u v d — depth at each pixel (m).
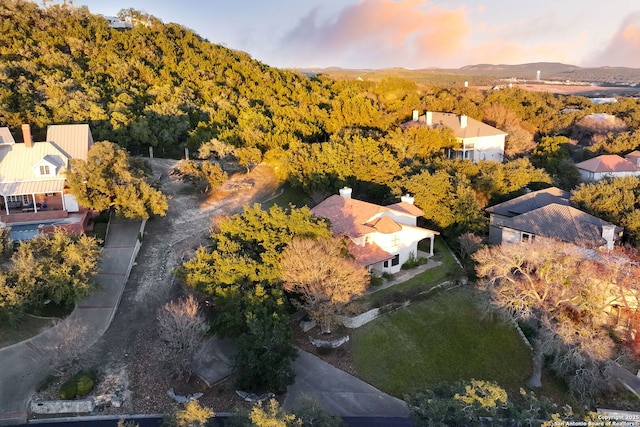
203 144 62.06
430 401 24.95
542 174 65.06
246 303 34.25
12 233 43.53
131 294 39.75
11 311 31.72
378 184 59.06
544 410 25.05
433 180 54.41
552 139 83.75
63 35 90.12
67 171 45.22
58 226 42.66
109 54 85.94
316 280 36.00
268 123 72.88
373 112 83.19
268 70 106.06
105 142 46.75
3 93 62.19
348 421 31.09
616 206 54.00
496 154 83.62
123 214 45.56
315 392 33.34
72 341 31.41
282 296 36.09
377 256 44.38
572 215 50.75
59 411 29.55
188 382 32.78
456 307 43.06
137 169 47.97
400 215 49.09
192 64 95.88
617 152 83.69
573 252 38.78
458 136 79.62
